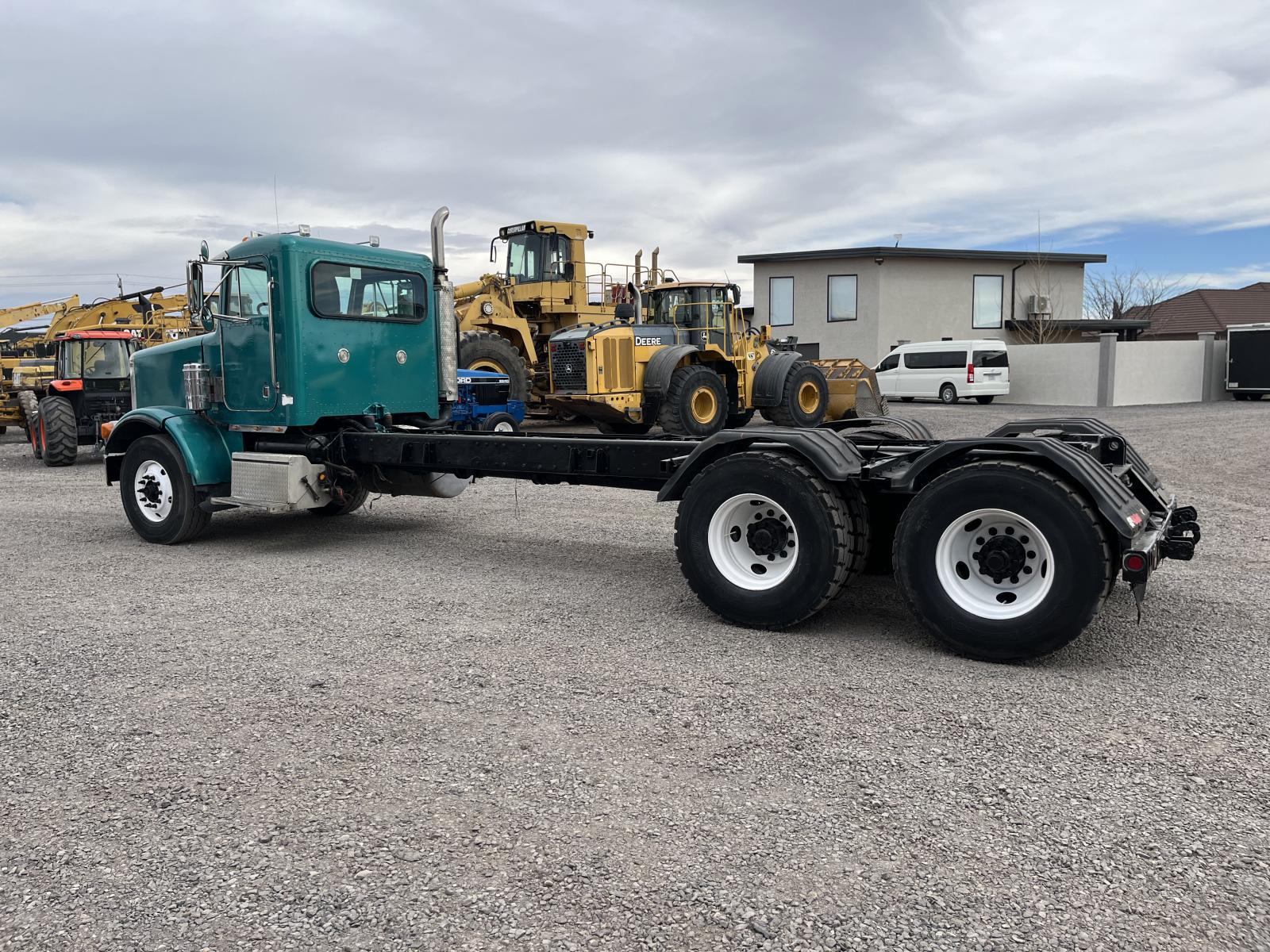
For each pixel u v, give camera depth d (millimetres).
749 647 4766
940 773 3266
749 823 2932
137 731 3715
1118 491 4188
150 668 4500
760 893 2545
